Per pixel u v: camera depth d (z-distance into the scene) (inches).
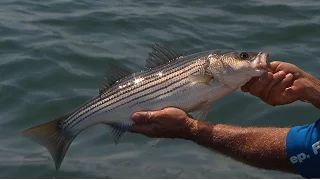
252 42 98.0
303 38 99.8
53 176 59.3
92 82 82.4
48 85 81.3
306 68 87.0
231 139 53.2
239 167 56.1
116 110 58.6
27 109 75.6
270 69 56.9
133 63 87.9
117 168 59.2
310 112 74.5
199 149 62.4
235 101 76.6
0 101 77.4
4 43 93.7
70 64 87.0
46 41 95.0
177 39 98.3
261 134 52.8
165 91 57.9
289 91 55.7
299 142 51.1
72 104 76.5
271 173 53.9
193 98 57.7
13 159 63.7
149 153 63.5
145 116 56.0
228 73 56.5
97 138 68.3
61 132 58.9
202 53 58.6
